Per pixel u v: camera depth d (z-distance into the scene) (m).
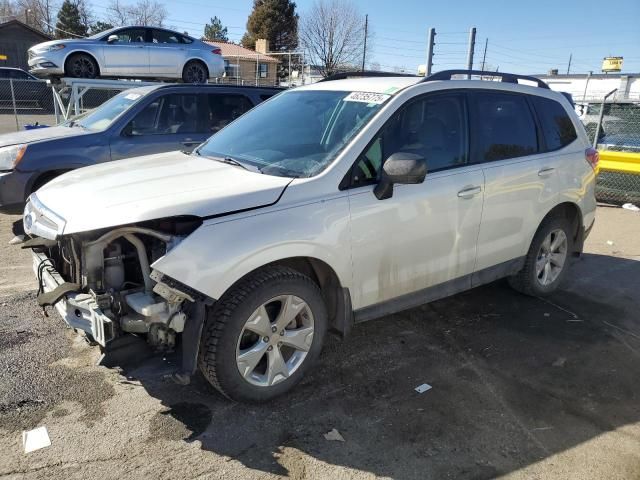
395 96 3.71
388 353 3.97
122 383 3.43
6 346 3.81
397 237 3.59
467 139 4.08
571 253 5.21
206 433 2.99
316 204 3.21
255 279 3.03
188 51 13.48
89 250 2.96
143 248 2.99
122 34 12.72
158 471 2.69
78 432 2.95
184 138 7.20
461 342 4.19
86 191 3.23
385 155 3.56
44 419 3.05
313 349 3.37
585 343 4.24
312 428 3.07
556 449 2.96
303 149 3.61
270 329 3.14
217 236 2.88
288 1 67.25
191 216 2.87
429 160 3.82
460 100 4.09
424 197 3.68
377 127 3.54
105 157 6.70
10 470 2.65
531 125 4.63
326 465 2.78
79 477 2.62
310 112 3.99
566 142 4.93
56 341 3.92
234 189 3.08
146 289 3.01
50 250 3.55
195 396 3.33
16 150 6.28
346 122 3.67
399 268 3.67
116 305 2.99
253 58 48.28
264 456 2.83
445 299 5.02
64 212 3.02
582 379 3.71
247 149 3.87
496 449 2.95
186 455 2.81
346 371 3.70
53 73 12.13
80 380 3.44
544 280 5.00
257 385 3.16
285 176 3.34
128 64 12.74
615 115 10.42
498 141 4.31
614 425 3.20
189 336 2.89
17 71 25.53
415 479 2.71
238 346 3.03
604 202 10.10
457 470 2.78
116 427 3.01
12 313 4.34
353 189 3.38
